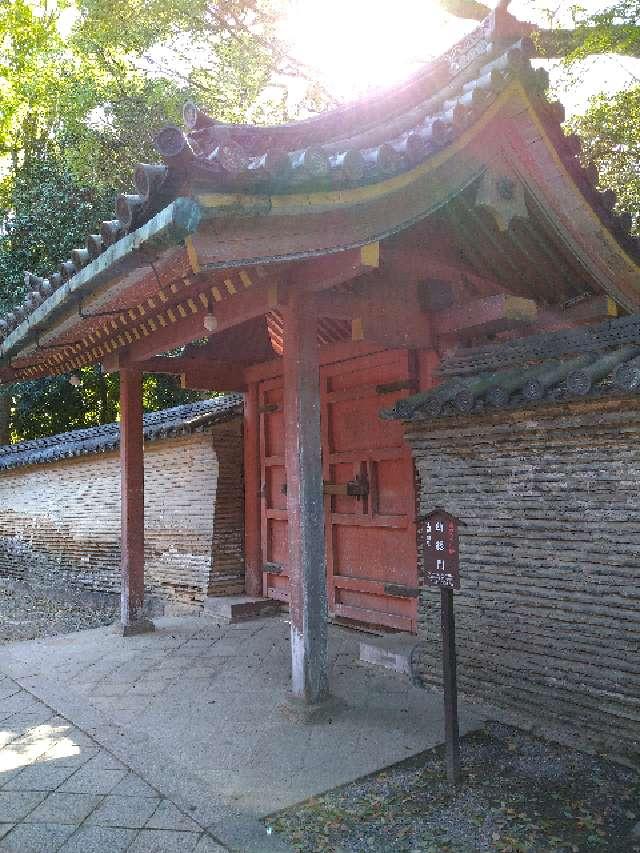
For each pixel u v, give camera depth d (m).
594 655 4.15
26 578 12.09
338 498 7.03
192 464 8.77
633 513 3.99
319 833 3.30
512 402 4.30
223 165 2.97
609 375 3.92
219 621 7.79
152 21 9.98
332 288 4.94
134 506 7.39
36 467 11.86
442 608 3.86
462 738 4.33
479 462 4.81
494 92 4.13
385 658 5.66
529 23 4.62
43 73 11.31
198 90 11.27
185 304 5.29
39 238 13.88
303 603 4.71
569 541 4.30
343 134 4.25
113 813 3.51
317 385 4.77
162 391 17.88
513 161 4.57
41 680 5.75
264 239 3.50
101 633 7.33
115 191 12.87
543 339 4.80
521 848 3.16
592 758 4.02
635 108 7.80
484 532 4.79
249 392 8.50
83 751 4.30
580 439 4.21
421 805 3.54
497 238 5.22
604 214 4.98
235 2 9.88
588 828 3.31
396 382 6.21
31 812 3.53
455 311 5.29
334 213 3.75
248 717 4.78
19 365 6.68
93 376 17.58
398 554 6.32
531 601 4.50
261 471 8.34
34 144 14.32
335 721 4.62
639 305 5.55
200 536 8.56
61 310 4.54
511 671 4.59
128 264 3.44
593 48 6.03
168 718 4.81
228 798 3.64
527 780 3.79
